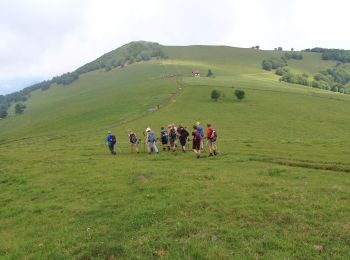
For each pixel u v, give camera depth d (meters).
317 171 29.83
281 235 17.06
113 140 45.78
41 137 98.69
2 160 46.47
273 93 138.88
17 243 19.03
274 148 43.44
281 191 23.19
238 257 15.20
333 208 19.89
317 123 92.94
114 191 26.17
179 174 29.53
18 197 28.38
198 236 17.36
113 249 16.75
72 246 17.66
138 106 121.50
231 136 67.62
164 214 20.42
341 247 15.67
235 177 27.80
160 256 15.85
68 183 30.36
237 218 19.28
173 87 155.38
